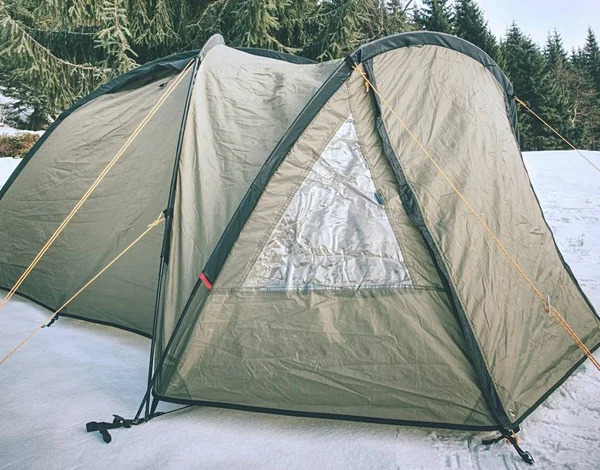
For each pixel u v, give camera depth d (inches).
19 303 189.0
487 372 106.3
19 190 193.9
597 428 106.8
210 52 161.3
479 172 130.0
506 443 102.3
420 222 116.3
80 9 414.9
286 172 121.0
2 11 405.4
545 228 145.9
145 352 150.0
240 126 137.5
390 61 131.1
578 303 142.8
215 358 113.0
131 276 155.6
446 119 131.6
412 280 113.6
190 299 116.9
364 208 119.6
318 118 123.6
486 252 120.5
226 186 129.6
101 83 441.4
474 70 146.0
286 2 464.4
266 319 113.8
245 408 111.0
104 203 166.6
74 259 170.1
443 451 100.3
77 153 181.5
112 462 97.2
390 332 110.4
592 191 420.8
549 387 117.9
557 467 94.2
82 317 164.9
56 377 132.0
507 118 153.9
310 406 109.2
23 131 692.7
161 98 160.9
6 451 100.0
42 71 432.1
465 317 109.6
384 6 608.1
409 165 121.8
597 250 263.9
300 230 118.7
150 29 462.6
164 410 117.8
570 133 1258.0
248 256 117.0
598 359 138.6
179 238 126.3
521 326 119.1
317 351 110.9
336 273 115.6
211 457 98.8
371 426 110.3
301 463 96.7
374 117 125.7
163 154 155.4
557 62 1545.3
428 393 106.1
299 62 239.8
